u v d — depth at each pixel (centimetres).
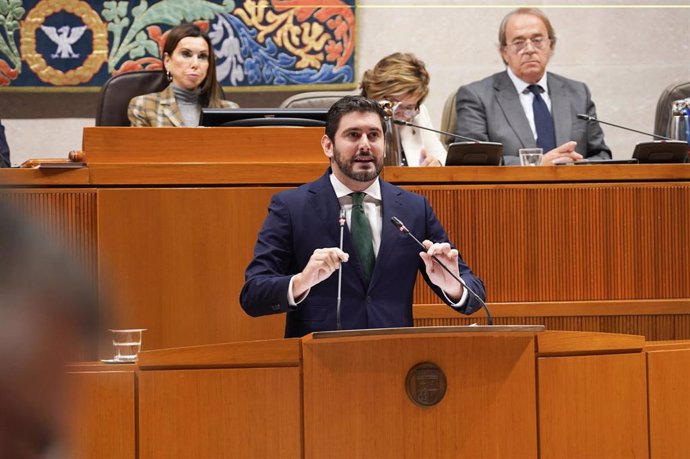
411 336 737
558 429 771
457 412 744
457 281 902
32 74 1952
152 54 1969
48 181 1084
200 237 1104
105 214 1091
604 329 1175
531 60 1644
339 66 2019
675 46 2098
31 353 125
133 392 755
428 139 1513
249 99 2011
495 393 750
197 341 1101
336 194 979
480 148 1169
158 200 1098
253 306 893
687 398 821
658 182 1179
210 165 1108
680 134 1347
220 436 753
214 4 1984
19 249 126
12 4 1944
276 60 2003
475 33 2072
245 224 1109
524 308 1156
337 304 935
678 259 1183
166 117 1429
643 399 804
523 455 756
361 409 737
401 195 991
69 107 1967
